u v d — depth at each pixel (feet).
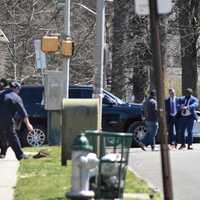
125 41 356.38
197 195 114.83
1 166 145.89
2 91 157.17
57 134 191.11
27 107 220.02
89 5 427.33
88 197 88.38
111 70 355.15
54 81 192.03
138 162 164.55
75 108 140.97
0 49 401.90
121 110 221.46
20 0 399.44
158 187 121.29
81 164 87.92
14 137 155.33
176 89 487.20
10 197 107.45
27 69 409.28
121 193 94.48
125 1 352.28
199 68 453.17
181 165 156.76
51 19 398.42
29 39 394.73
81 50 428.56
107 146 94.63
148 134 210.18
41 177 125.49
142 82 382.83
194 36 368.07
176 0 369.50
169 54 415.85
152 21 83.71
